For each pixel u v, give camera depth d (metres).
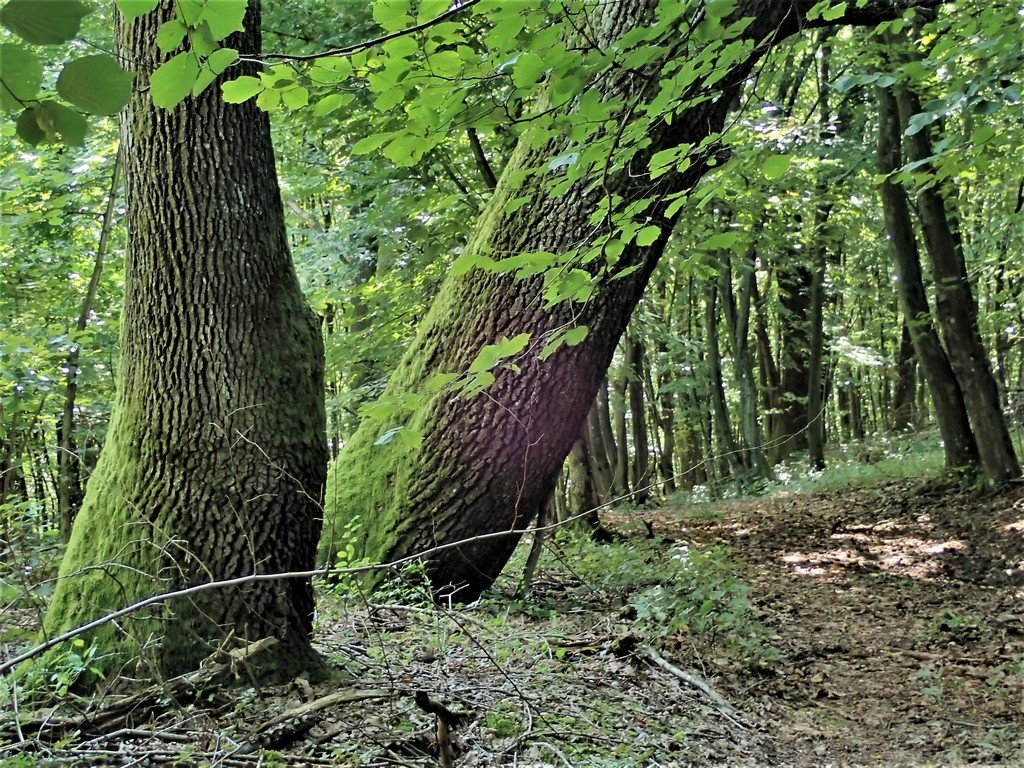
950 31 4.51
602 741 3.95
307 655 4.15
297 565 4.20
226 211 4.17
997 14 3.90
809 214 15.12
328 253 11.92
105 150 9.19
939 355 11.72
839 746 4.74
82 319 7.48
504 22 2.28
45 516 7.60
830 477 15.83
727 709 5.00
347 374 13.27
